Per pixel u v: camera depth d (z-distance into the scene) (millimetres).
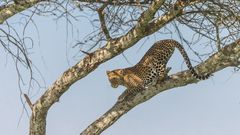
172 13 17484
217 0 17141
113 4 18062
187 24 18516
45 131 20859
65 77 19328
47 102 19953
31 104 20484
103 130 19766
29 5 17234
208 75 18984
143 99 19484
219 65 18641
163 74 20484
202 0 16969
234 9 17281
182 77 19125
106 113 19844
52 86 19797
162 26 17922
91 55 18828
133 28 18062
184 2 17141
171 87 19328
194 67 19094
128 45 18297
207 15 18406
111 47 18406
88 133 19734
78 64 19141
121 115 19719
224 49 18406
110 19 18484
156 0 16609
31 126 20641
